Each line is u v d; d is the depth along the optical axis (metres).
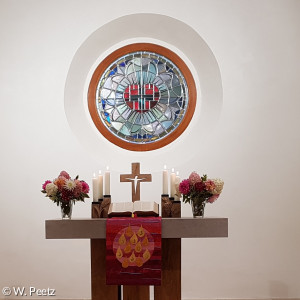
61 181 3.03
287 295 4.37
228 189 4.47
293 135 4.48
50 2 4.71
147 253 2.81
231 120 4.53
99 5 4.69
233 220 4.45
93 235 2.88
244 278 4.41
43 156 4.58
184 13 4.65
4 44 4.68
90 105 4.93
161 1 4.66
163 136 4.90
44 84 4.64
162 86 4.95
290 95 4.52
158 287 3.03
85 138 4.76
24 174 4.57
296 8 4.59
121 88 4.96
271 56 4.56
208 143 4.52
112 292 3.03
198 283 4.43
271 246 4.41
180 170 4.54
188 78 4.88
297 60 4.54
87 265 4.48
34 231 4.52
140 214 2.98
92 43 4.77
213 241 4.45
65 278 4.48
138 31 4.86
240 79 4.56
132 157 4.79
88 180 4.57
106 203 3.11
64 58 4.67
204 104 4.81
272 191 4.45
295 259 4.39
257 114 4.52
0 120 4.62
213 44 4.62
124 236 2.83
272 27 4.59
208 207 4.47
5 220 4.54
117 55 4.94
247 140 4.51
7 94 4.64
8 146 4.59
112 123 4.94
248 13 4.62
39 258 4.50
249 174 4.48
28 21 4.70
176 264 3.03
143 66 4.96
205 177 3.08
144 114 4.95
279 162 4.47
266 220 4.43
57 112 4.62
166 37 4.86
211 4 4.65
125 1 4.68
